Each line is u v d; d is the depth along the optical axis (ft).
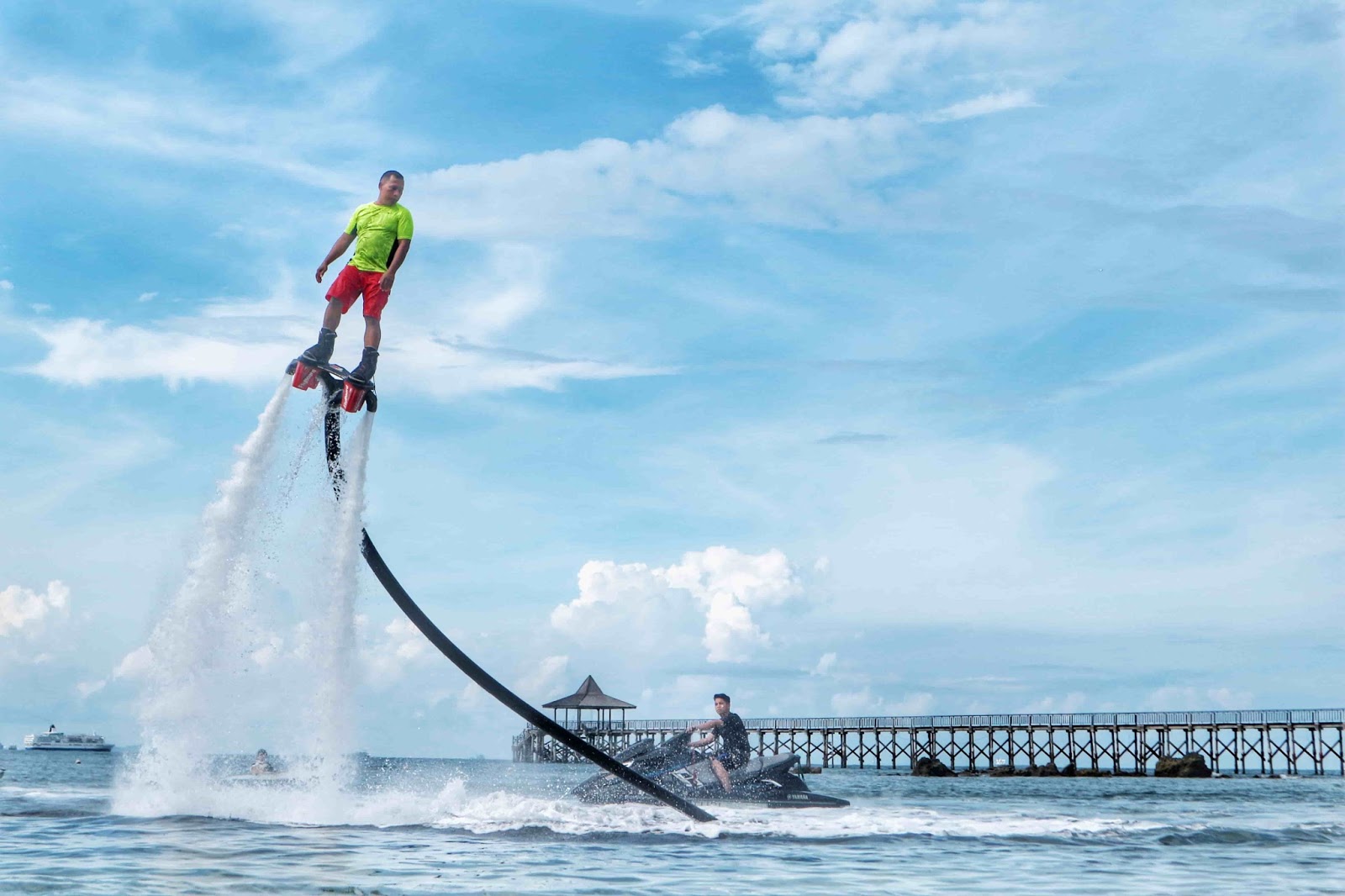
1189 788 136.36
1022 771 237.04
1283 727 224.33
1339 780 187.32
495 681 47.98
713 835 44.01
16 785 79.77
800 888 31.27
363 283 42.24
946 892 31.24
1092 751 231.30
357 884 30.19
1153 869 37.01
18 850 36.40
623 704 280.72
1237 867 37.88
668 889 30.35
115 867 32.73
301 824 45.06
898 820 51.78
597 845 40.29
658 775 57.16
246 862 34.14
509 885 30.48
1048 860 38.88
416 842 39.73
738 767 58.44
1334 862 39.27
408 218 42.16
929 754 243.40
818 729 255.91
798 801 57.93
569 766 255.29
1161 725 228.02
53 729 533.14
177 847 37.22
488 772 176.45
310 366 41.98
